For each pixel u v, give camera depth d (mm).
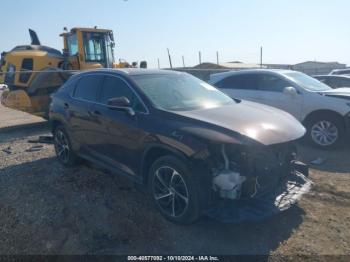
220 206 3604
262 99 7934
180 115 3963
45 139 8203
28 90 10039
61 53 12242
